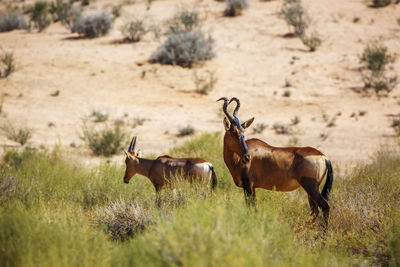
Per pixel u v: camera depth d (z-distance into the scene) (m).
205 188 30.73
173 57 115.88
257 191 30.86
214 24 152.12
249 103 99.00
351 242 23.64
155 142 74.75
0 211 23.33
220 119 89.75
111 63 116.12
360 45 131.25
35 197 33.06
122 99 97.38
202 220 17.98
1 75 101.00
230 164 28.23
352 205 28.25
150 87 104.56
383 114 91.06
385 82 103.62
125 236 25.52
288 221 25.66
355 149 67.06
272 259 17.67
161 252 16.47
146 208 29.84
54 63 112.81
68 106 90.88
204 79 109.88
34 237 19.56
